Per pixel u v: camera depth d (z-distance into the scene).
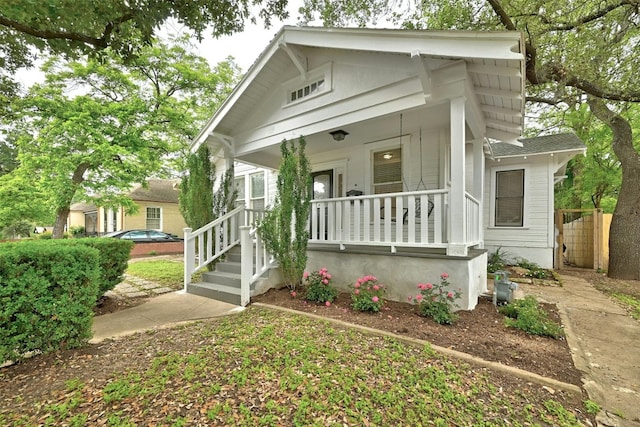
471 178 6.48
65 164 9.48
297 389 2.21
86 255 3.05
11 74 4.76
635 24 5.88
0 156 20.81
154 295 5.51
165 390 2.20
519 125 5.48
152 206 18.09
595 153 12.48
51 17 3.30
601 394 2.26
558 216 8.74
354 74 4.89
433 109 4.99
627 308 4.65
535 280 6.67
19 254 2.64
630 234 7.16
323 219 5.59
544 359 2.77
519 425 1.87
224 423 1.85
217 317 4.14
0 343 2.51
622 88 6.48
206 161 6.56
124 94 11.20
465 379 2.38
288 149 5.15
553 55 6.52
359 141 7.02
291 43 5.14
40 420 1.88
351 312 4.08
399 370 2.50
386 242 4.67
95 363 2.67
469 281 4.05
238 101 6.13
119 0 3.37
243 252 4.73
